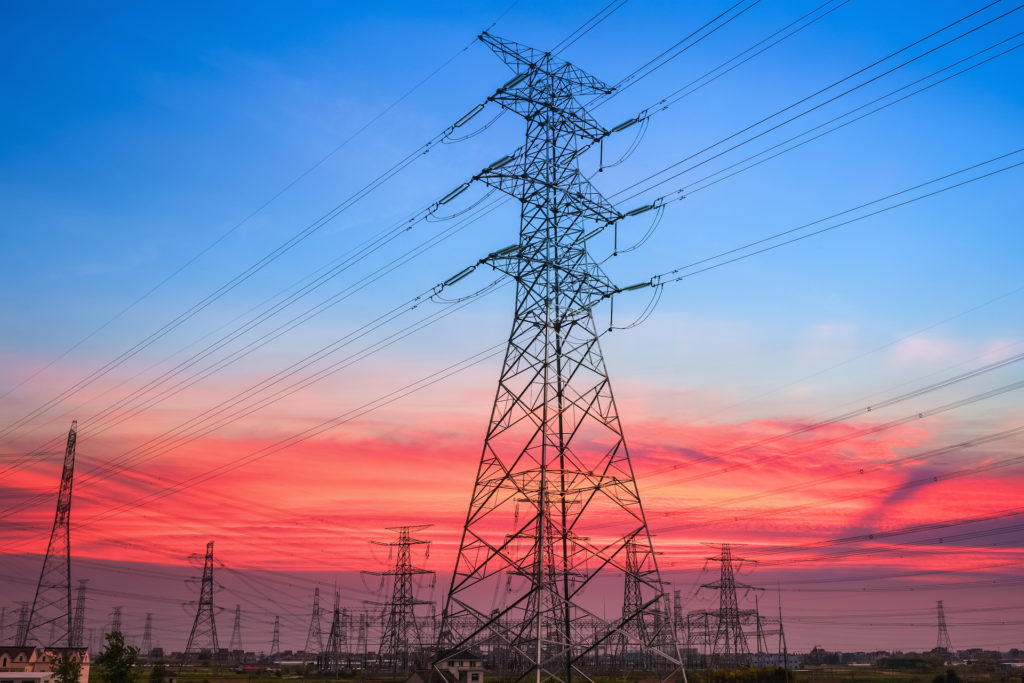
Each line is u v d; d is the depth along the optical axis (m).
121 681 100.69
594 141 68.19
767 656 188.38
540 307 62.62
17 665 135.00
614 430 59.81
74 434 139.62
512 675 65.06
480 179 66.44
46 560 138.62
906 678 180.88
